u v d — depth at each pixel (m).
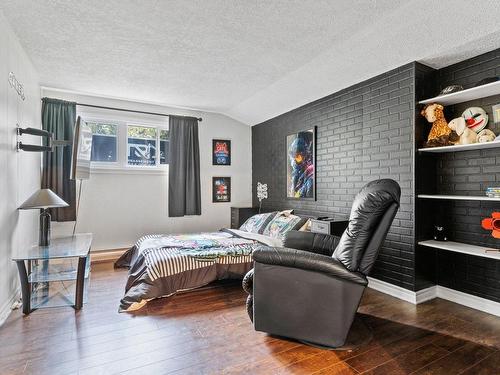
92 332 2.08
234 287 3.05
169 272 2.73
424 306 2.59
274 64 3.16
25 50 2.82
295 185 4.24
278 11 2.21
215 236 3.81
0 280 2.21
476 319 2.32
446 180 2.76
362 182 3.20
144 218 4.43
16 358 1.76
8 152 2.39
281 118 4.59
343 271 1.80
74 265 3.18
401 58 2.69
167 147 4.66
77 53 2.89
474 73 2.56
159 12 2.22
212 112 5.02
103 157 4.24
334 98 3.59
